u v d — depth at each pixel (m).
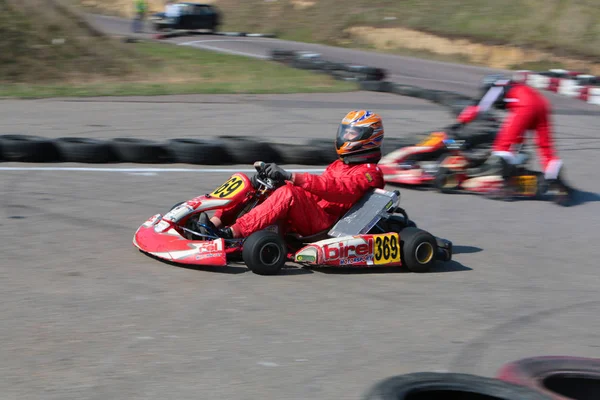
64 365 6.70
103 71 34.62
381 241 10.01
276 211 9.80
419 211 14.24
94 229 11.60
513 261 11.11
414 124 25.30
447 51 54.03
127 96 30.23
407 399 5.70
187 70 37.69
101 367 6.70
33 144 16.94
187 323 7.85
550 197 15.92
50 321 7.72
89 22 38.31
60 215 12.37
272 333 7.69
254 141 18.03
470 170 15.99
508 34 52.78
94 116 25.00
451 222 13.47
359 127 10.25
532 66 49.28
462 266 10.73
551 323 8.44
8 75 31.67
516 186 15.56
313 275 9.79
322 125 24.73
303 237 10.22
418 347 7.54
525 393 5.85
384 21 60.03
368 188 10.36
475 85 38.72
